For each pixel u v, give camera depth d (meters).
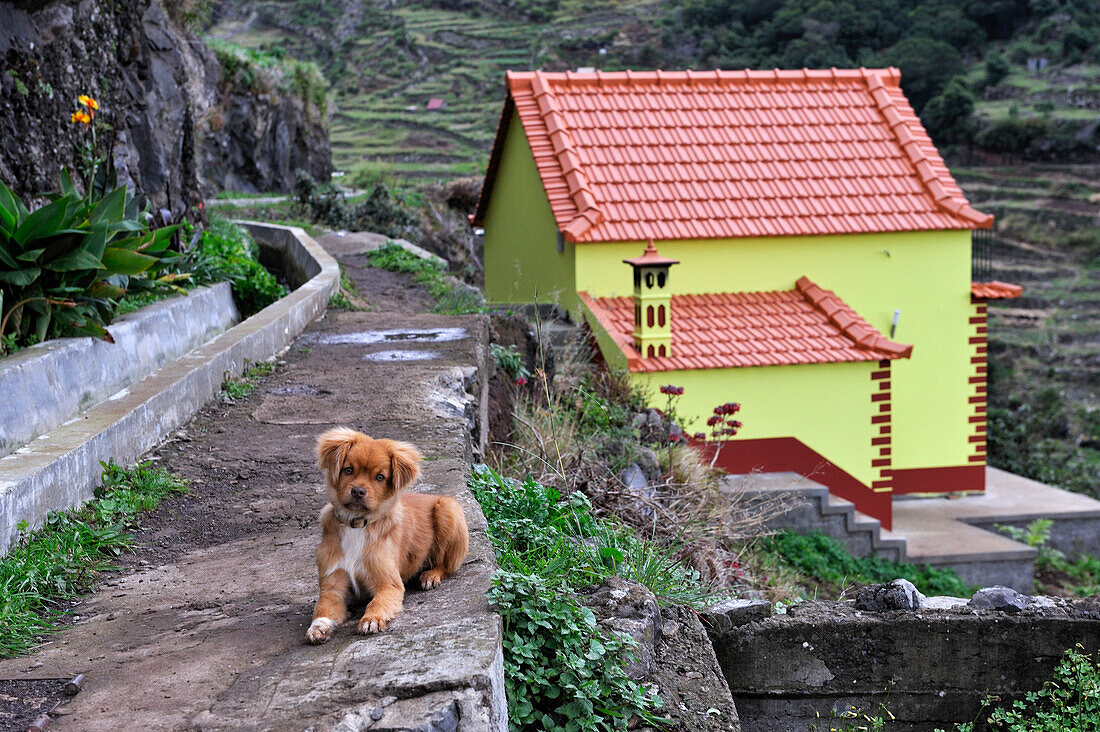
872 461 16.38
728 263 17.78
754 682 6.22
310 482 6.40
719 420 12.57
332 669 3.46
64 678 3.74
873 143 19.45
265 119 36.75
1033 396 47.97
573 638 4.40
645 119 19.44
